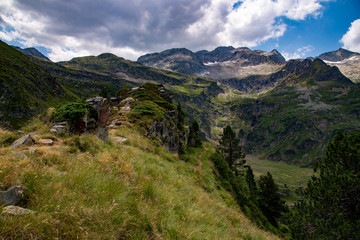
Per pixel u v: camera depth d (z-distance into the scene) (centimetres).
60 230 284
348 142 1467
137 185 562
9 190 309
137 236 346
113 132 1616
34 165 432
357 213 1330
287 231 3083
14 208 288
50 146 649
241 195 2478
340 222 1302
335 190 1400
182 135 3775
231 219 949
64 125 870
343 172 1400
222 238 543
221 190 1897
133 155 966
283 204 3644
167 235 400
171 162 1628
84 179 442
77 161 564
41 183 370
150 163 1005
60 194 351
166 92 4600
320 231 1386
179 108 5306
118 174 609
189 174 1591
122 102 3169
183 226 470
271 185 3666
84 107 980
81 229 291
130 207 417
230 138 4906
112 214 355
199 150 4428
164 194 598
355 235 1198
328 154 1580
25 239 255
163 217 461
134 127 1961
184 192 834
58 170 476
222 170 3200
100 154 732
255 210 2366
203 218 629
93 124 1057
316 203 1527
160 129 2445
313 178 1678
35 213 297
